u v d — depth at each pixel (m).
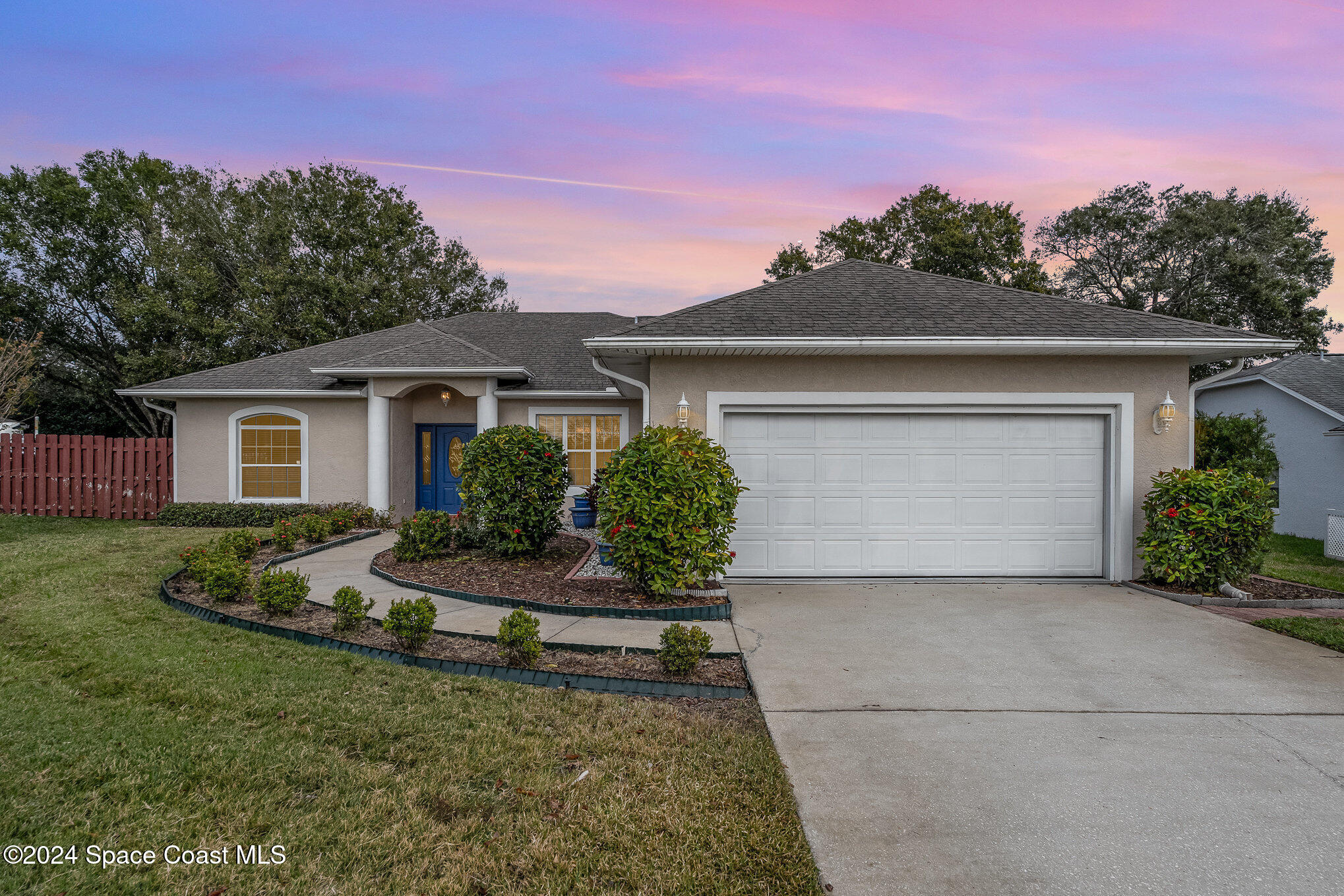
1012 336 7.90
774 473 8.67
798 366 8.52
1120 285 30.47
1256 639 6.17
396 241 27.47
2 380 16.06
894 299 9.05
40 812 3.14
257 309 23.38
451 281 30.91
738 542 8.66
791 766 3.72
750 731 4.17
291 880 2.70
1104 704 4.66
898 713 4.48
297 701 4.45
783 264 32.19
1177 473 8.11
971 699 4.73
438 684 4.80
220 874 2.73
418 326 17.48
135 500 15.06
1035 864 2.87
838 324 8.13
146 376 22.67
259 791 3.36
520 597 7.32
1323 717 4.46
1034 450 8.75
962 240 27.62
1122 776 3.65
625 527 7.05
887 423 8.71
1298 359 18.12
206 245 25.73
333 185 26.52
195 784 3.41
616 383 10.85
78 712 4.23
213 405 14.51
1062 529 8.77
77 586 7.64
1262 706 4.64
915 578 8.63
